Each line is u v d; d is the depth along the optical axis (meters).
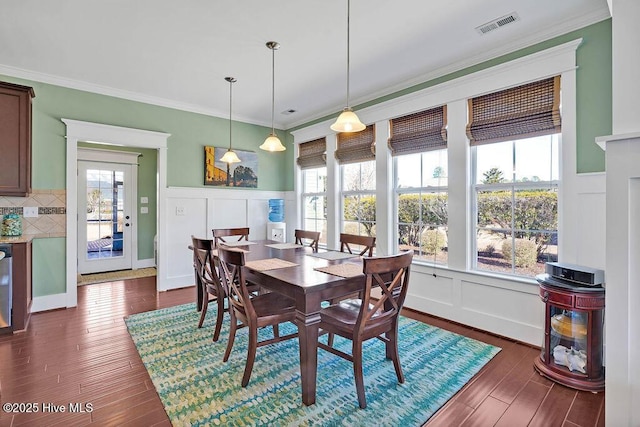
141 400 1.87
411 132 3.53
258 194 5.16
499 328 2.81
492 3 2.20
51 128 3.47
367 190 4.13
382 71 3.30
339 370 2.24
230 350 2.34
